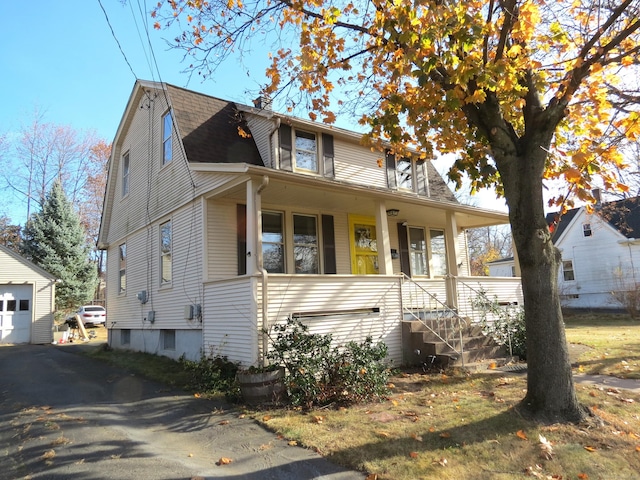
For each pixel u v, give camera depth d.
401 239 14.87
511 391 7.27
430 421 5.91
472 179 7.86
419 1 5.26
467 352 9.73
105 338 21.83
